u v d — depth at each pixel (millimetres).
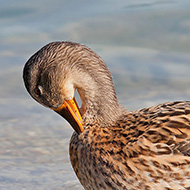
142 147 9906
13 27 21125
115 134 10258
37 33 20469
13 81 17109
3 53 19016
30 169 12164
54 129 14102
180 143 9852
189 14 20609
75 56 10195
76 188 11445
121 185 10078
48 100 10312
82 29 20359
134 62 18000
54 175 11930
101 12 21531
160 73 17203
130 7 21797
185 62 17922
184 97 15547
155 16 20688
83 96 10469
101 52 18828
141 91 16109
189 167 9750
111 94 10547
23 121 14547
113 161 10031
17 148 13078
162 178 9844
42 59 10141
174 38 19500
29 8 22578
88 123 10477
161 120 10172
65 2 22766
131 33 20016
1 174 11914
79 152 10438
